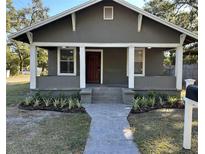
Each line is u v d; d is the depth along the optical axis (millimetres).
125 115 7402
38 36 10383
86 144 4676
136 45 10539
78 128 5875
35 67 10547
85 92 9695
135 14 10477
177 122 6562
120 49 12906
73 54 12320
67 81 10672
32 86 10531
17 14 31656
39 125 6156
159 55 12883
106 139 5008
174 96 10156
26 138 5082
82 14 10398
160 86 10789
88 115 7410
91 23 10445
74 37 10445
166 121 6680
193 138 5152
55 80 10664
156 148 4508
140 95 10352
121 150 4355
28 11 32531
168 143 4801
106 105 9352
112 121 6602
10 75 29234
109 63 12961
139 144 4727
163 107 8711
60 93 10516
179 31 10195
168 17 19359
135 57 12609
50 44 10391
